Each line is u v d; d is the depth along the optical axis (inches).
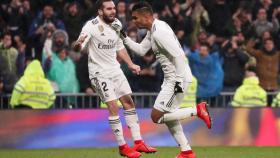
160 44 910.4
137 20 922.7
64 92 1466.5
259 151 1230.9
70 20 1620.3
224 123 1354.6
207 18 1672.0
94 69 983.6
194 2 1668.3
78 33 1609.3
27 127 1316.4
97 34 973.8
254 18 1734.7
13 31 1624.0
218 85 1492.4
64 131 1321.4
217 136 1349.7
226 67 1574.8
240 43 1599.4
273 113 1365.7
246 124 1359.5
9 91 1489.9
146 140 1327.5
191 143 1341.0
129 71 1503.4
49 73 1467.8
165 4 1689.2
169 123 940.6
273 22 1699.1
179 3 1704.0
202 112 941.8
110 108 978.7
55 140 1317.7
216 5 1694.1
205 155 1149.1
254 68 1572.3
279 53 1578.5
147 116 1330.0
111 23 980.6
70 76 1470.2
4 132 1310.3
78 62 1526.8
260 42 1644.9
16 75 1504.7
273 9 1724.9
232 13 1736.0
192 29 1636.3
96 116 1328.7
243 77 1571.1
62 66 1467.8
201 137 1346.0
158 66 1515.7
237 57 1574.8
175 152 1191.6
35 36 1589.6
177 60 908.0
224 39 1652.3
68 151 1236.5
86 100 1450.5
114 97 980.6
